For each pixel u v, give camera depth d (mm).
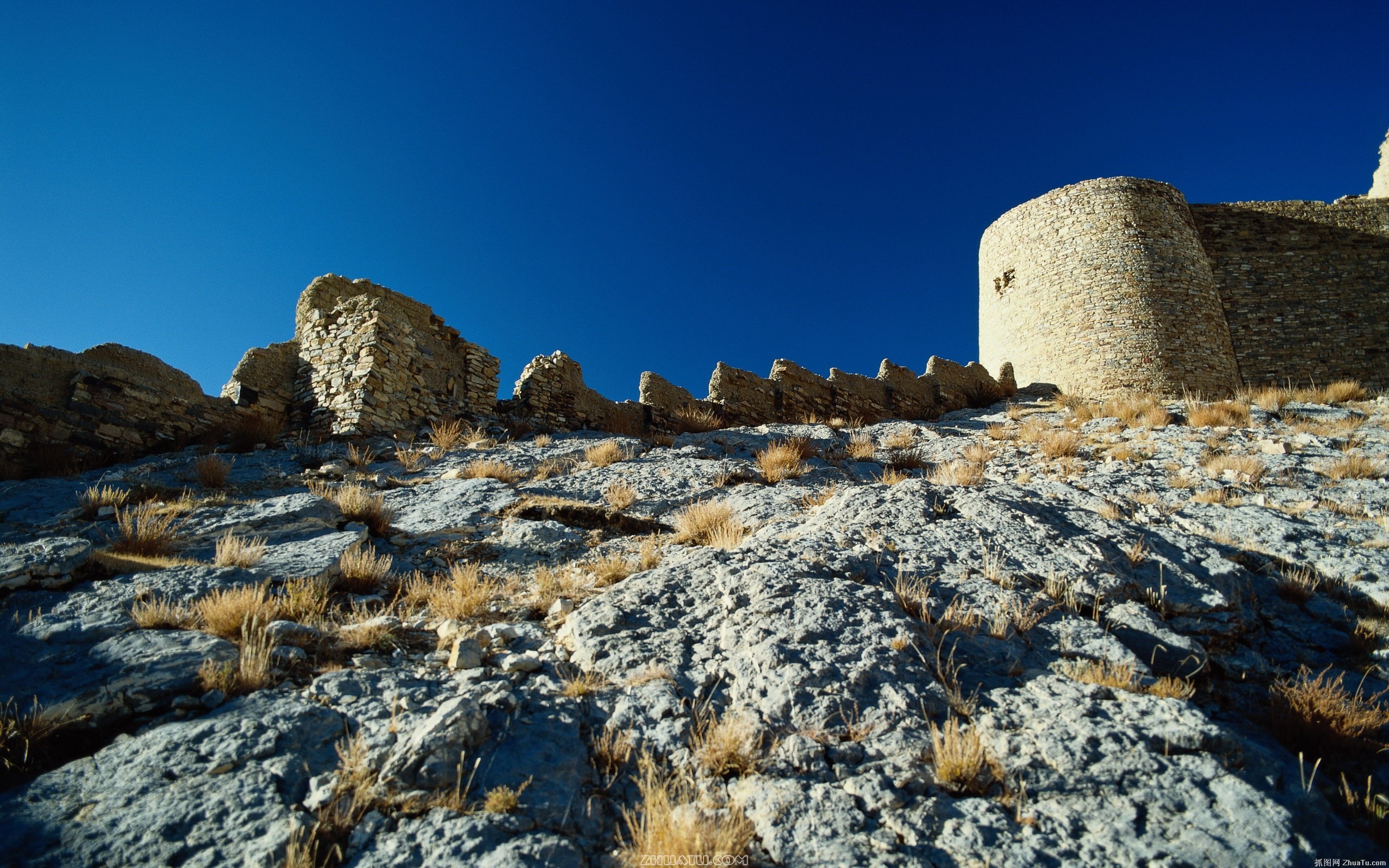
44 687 4168
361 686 4395
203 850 3092
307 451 11352
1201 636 5652
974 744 3877
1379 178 33000
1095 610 5723
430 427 13414
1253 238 29766
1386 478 9742
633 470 10992
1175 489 9852
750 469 11320
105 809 3312
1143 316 25812
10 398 9594
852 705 4250
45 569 5543
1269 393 16531
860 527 7160
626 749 3887
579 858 3193
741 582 5703
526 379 15516
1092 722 4109
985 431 16609
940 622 5270
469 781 3541
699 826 3260
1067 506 8227
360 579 6301
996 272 30391
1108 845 3299
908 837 3324
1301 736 4504
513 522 8297
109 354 11227
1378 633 5895
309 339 14031
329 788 3461
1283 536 7750
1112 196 27625
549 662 4824
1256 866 3199
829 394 20938
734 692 4430
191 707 4145
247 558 6281
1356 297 28312
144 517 7406
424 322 14875
